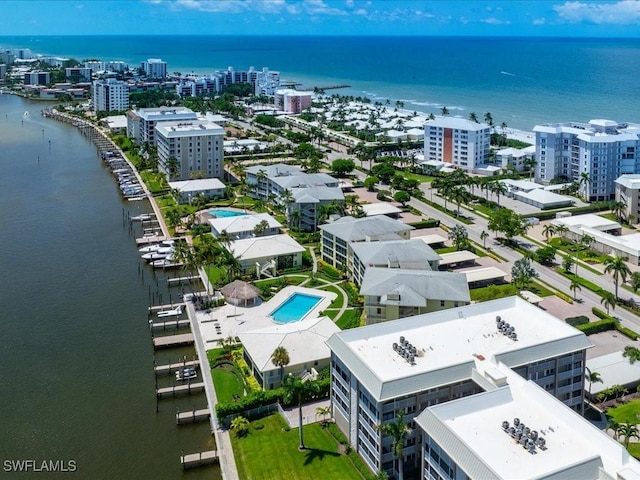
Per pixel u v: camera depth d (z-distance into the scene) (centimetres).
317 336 16350
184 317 19600
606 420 13625
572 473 9281
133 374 16450
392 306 17325
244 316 19362
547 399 11056
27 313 19962
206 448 13538
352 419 12975
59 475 12669
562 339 13138
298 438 13462
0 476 12581
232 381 15788
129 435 13975
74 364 16925
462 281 18300
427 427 10700
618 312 19488
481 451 9931
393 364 12575
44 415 14675
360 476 12225
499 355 12525
